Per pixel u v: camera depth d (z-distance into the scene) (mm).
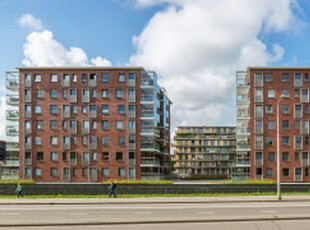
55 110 43250
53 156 42594
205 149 77188
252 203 19328
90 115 42750
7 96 45219
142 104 43594
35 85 43688
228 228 11227
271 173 41156
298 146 41344
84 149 42375
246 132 42594
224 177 69000
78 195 23688
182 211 15516
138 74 43250
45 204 19344
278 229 11086
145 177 41500
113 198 22062
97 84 43250
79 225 11805
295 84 42125
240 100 44000
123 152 42188
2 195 24250
